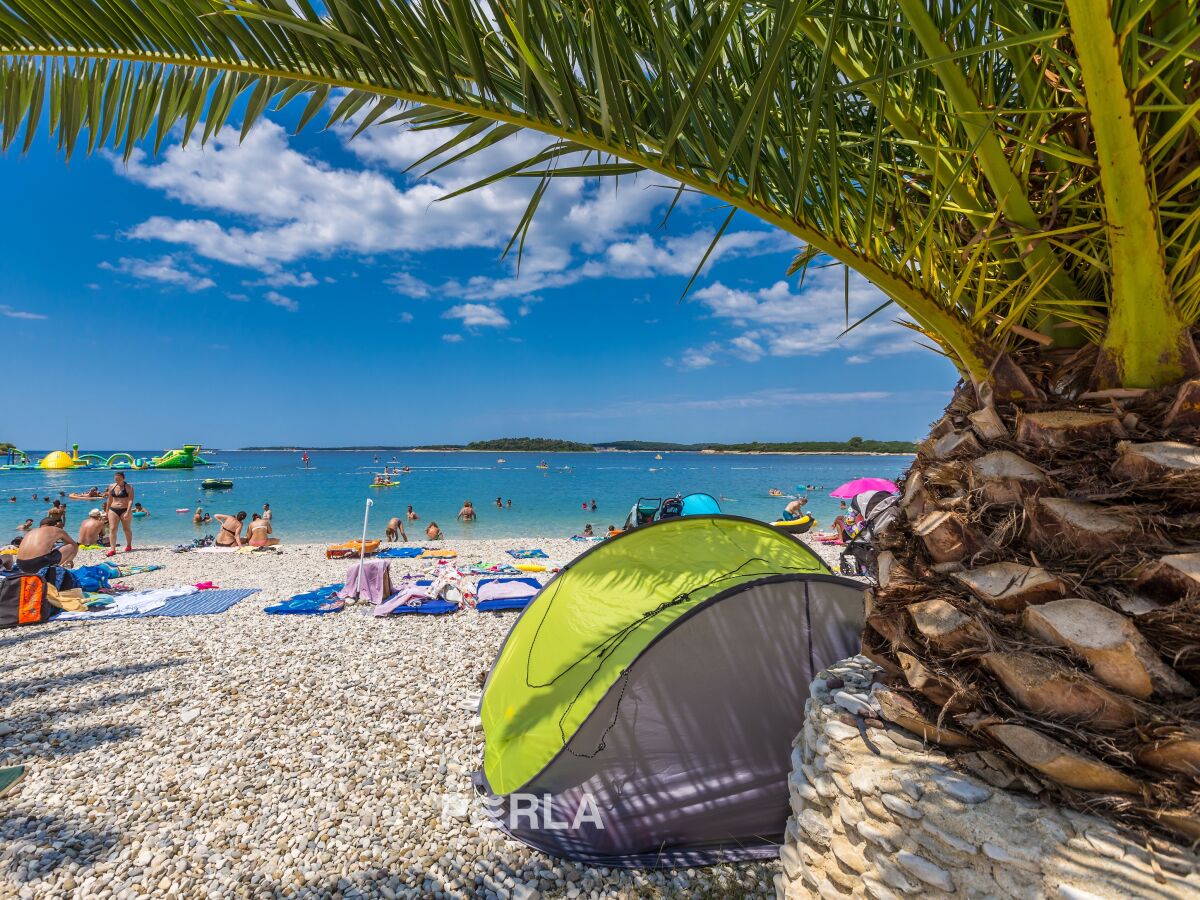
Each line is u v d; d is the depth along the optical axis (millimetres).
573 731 3578
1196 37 1377
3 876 3229
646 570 4457
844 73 2348
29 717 5242
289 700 5617
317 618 8734
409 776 4254
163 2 1873
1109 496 1774
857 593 3750
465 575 12203
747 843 3455
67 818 3754
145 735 4902
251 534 16531
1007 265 2248
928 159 2311
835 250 2135
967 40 2113
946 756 2170
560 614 4496
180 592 10375
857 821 2158
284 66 2014
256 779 4215
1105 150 1610
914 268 2357
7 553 9508
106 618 8750
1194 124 1813
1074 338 2113
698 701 3506
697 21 1845
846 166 2453
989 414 2102
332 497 36875
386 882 3207
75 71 2248
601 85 1801
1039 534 1880
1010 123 2098
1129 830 1710
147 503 31031
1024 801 1890
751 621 3596
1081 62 1495
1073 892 1583
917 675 2070
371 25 1857
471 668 6531
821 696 2783
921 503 2244
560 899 3092
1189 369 1808
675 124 1767
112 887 3158
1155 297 1786
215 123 2373
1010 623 1862
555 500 36188
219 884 3188
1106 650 1655
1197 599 1600
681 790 3459
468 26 1809
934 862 1878
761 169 2115
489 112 1987
